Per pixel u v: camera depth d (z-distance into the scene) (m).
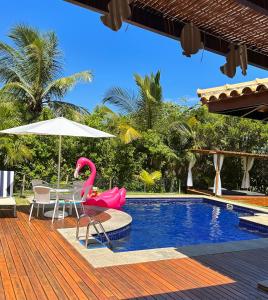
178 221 10.45
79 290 4.17
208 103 3.83
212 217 11.34
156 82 17.25
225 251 6.08
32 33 16.92
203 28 2.32
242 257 5.79
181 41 2.22
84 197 8.50
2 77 16.95
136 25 2.10
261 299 4.10
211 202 14.32
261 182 18.72
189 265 5.26
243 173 18.41
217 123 17.70
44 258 5.32
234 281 4.67
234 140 18.42
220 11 2.09
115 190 10.77
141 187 16.28
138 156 16.20
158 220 10.49
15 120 13.15
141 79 17.12
